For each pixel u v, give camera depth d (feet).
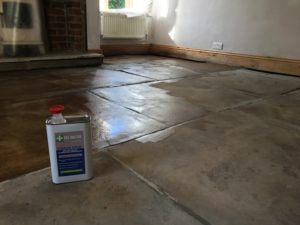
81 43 13.10
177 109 6.62
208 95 8.05
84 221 2.89
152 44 18.17
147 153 4.38
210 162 4.20
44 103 6.61
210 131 5.38
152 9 17.57
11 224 2.81
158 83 9.27
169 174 3.82
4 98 6.87
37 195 3.26
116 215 3.00
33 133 4.92
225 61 14.37
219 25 14.29
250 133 5.39
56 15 11.95
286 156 4.52
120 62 13.85
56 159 3.38
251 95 8.30
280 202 3.34
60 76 9.71
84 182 3.55
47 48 11.75
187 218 3.00
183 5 15.76
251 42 13.19
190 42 15.90
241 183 3.69
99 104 6.72
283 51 12.16
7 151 4.25
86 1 12.78
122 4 16.65
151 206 3.16
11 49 10.53
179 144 4.75
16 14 10.40
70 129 3.32
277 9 11.96
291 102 7.70
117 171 3.83
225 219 3.02
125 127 5.38
